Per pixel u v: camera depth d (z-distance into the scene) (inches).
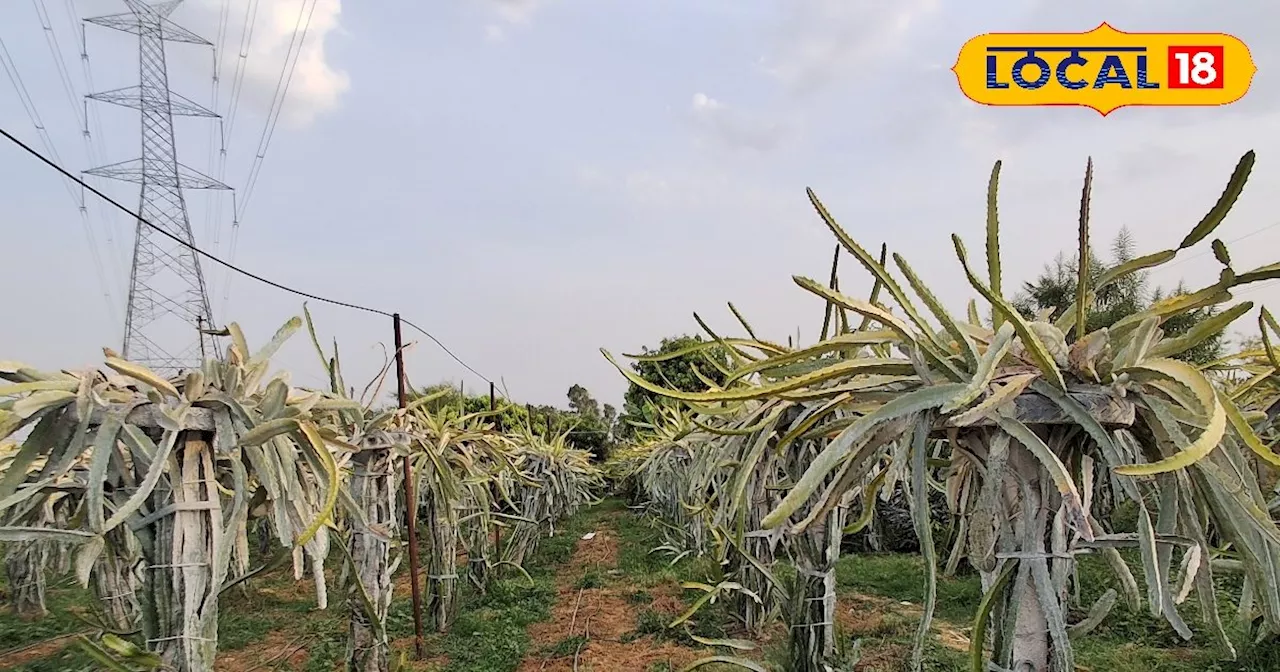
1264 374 66.1
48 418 83.7
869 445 61.9
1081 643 187.0
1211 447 43.9
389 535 136.5
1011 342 58.4
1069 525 57.5
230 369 93.4
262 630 232.7
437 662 193.5
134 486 89.2
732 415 129.6
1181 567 57.4
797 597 124.9
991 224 61.5
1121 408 54.2
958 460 71.2
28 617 245.6
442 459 200.2
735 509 100.8
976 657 55.5
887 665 176.6
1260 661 156.6
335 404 107.2
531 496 341.4
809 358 73.8
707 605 229.3
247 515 95.9
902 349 65.0
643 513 512.1
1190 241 52.7
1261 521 51.4
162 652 86.2
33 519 109.1
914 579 268.7
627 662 189.5
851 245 61.1
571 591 281.7
